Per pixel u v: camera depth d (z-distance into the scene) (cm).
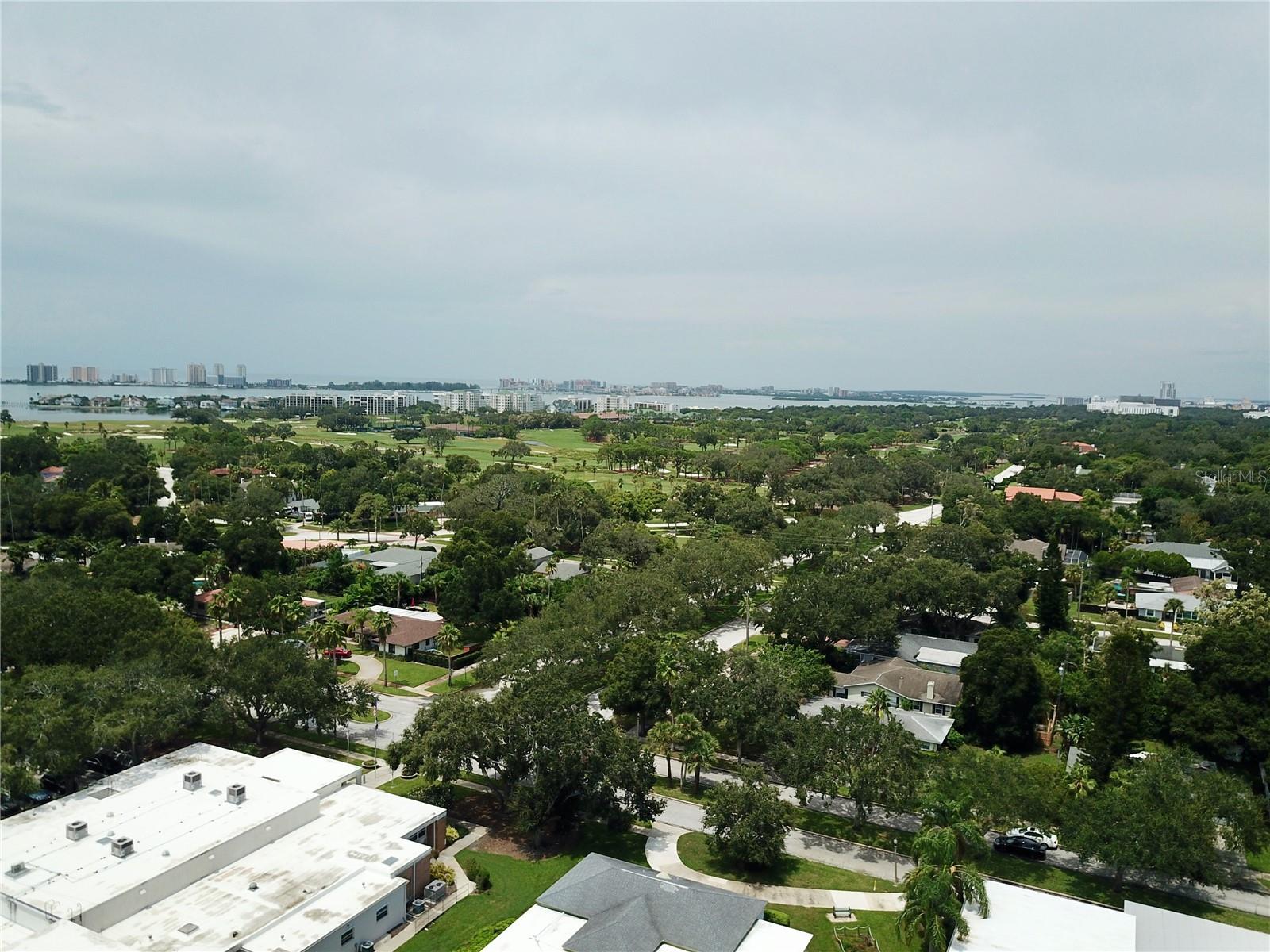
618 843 6575
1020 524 17812
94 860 5228
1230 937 4894
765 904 5319
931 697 9075
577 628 9731
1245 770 7650
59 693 6662
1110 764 6994
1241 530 17262
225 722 7756
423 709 7175
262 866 5475
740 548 13562
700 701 7775
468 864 6022
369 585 12744
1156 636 12069
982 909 4894
